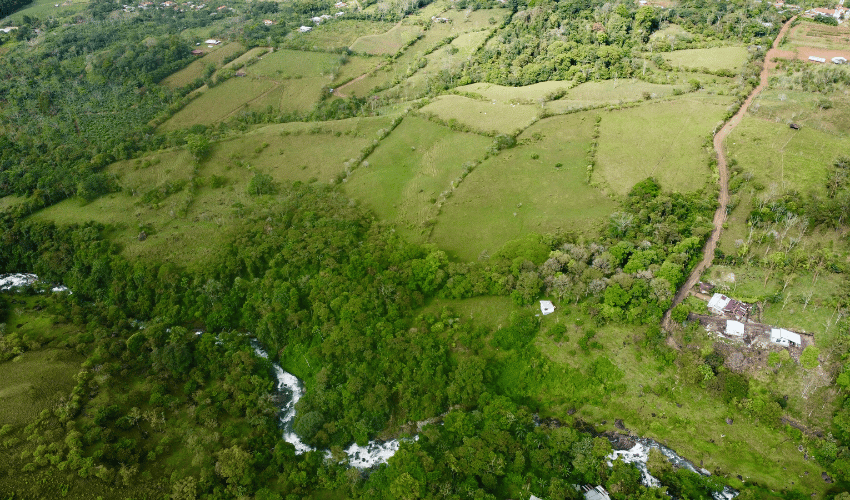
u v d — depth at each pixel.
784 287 129.75
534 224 157.50
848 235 139.50
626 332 127.44
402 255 144.38
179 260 157.00
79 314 151.38
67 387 127.06
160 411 123.44
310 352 135.88
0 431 113.19
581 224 154.25
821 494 101.12
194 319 147.25
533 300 135.12
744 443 110.31
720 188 160.62
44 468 108.12
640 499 101.62
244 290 150.12
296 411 126.88
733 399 113.81
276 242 156.62
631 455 112.31
